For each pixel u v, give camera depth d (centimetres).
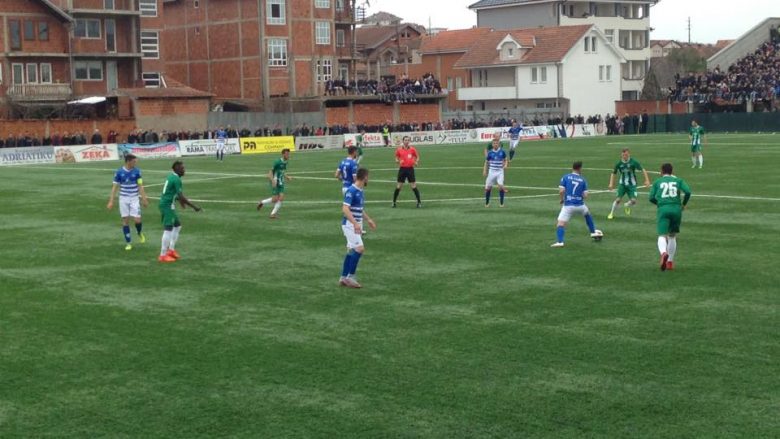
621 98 10675
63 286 1838
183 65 9906
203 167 5428
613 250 2133
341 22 9756
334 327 1454
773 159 4972
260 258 2127
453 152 6506
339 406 1077
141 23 8556
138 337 1414
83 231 2656
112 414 1068
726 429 981
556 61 10038
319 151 7200
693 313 1498
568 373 1189
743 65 9775
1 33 7581
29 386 1178
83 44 8031
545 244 2239
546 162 5147
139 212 2370
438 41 11838
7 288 1823
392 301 1638
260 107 9162
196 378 1197
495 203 3155
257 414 1056
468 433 984
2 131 6938
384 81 9806
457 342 1349
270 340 1380
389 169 4953
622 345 1315
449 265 1981
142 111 7919
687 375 1170
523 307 1563
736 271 1847
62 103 7762
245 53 9275
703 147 6238
